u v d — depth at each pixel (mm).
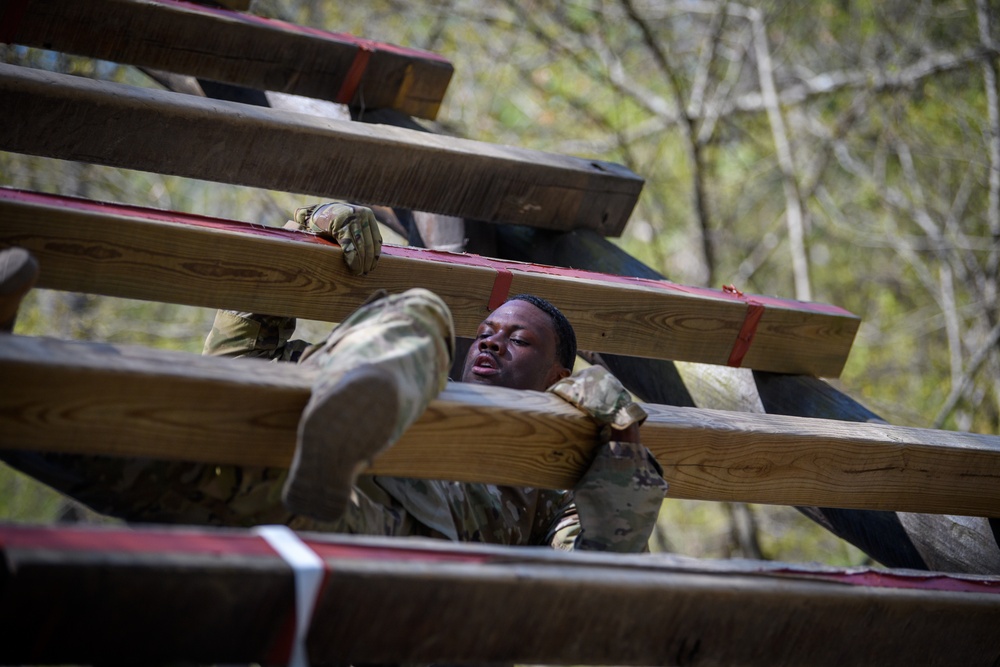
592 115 19266
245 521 4758
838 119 20531
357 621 3809
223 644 3611
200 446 4164
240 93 9062
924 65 19672
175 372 4070
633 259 7785
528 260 8359
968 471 5961
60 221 5164
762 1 19719
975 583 5129
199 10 7891
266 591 3613
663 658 4430
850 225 21469
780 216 21359
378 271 6020
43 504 20109
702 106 18516
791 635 4645
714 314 7008
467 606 3971
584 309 6652
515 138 20234
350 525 4973
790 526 19625
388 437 3998
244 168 6914
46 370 3883
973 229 21188
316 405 3908
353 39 8578
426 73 8742
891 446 5766
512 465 4805
